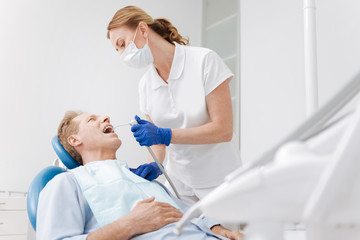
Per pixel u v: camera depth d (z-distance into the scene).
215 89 1.56
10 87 2.99
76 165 1.60
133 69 3.53
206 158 1.70
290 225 0.98
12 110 2.96
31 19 3.16
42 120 3.04
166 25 1.72
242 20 3.05
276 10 2.77
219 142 1.53
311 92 1.46
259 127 2.79
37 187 1.36
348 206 0.37
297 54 2.57
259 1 2.92
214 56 1.60
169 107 1.67
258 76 2.85
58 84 3.16
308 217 0.36
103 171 1.40
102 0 3.49
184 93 1.61
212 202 0.40
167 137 1.45
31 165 2.93
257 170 0.39
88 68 3.31
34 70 3.09
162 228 1.19
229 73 1.59
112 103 3.38
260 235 0.39
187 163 1.72
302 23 2.57
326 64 2.38
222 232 1.42
